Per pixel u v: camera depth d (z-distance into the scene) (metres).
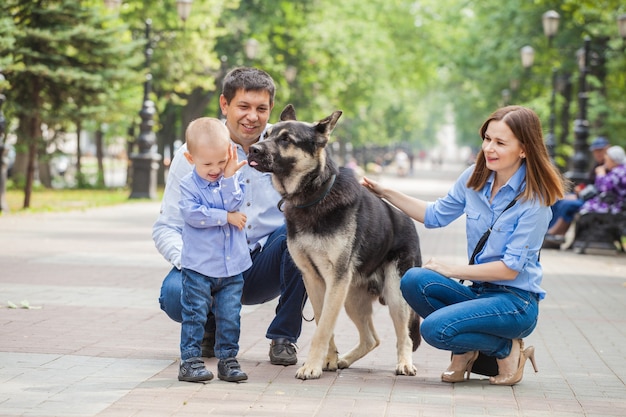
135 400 5.28
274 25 36.66
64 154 26.44
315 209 5.99
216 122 5.81
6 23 19.95
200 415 5.00
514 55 35.69
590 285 12.50
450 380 6.15
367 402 5.44
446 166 113.94
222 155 5.73
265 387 5.77
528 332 6.04
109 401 5.23
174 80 32.28
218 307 5.95
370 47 44.28
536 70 36.16
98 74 22.45
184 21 27.47
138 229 18.23
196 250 5.85
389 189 6.54
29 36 21.28
